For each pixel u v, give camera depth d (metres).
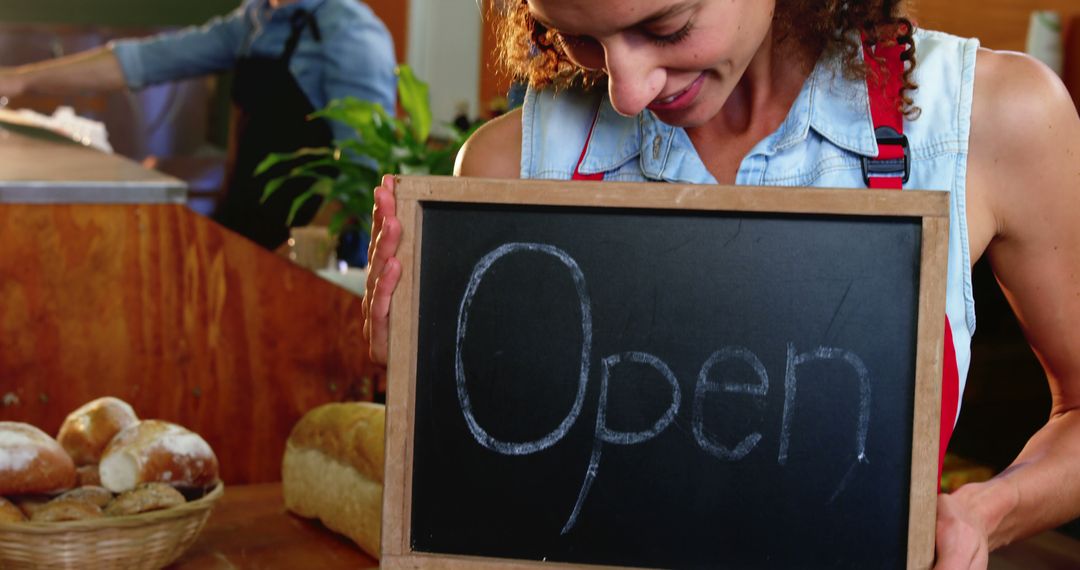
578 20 0.91
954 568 0.90
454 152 2.27
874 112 1.09
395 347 0.98
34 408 2.01
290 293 2.12
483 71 5.49
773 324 0.95
